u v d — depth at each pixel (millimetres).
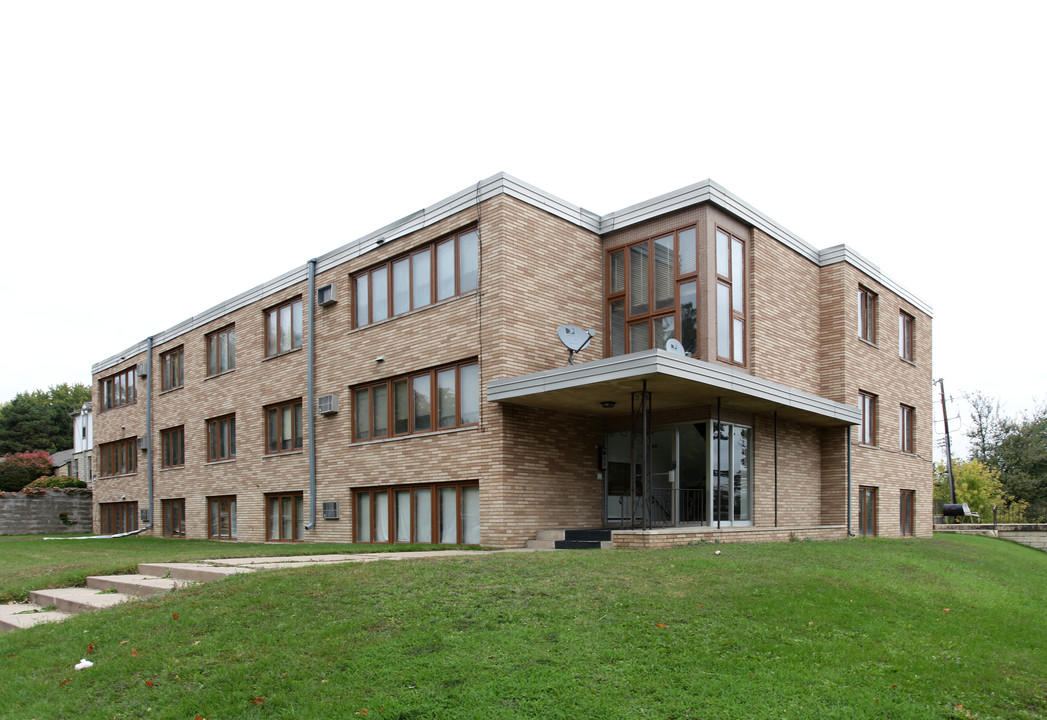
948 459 47344
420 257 18828
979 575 13750
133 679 7039
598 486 18172
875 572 11867
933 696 6672
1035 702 6742
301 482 22000
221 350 26797
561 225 17844
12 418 68312
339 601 8836
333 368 21062
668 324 17250
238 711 6309
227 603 8992
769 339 19000
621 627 7977
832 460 21047
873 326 23812
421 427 18359
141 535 30453
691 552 12617
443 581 9625
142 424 31391
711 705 6277
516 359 16391
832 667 7191
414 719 6074
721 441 17109
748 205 18359
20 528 36031
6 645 8328
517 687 6520
